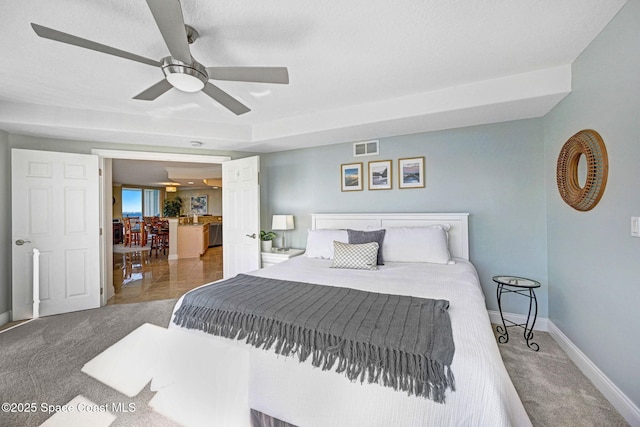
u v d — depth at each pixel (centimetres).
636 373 147
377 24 162
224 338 147
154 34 169
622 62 152
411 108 262
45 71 211
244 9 147
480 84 236
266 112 305
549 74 215
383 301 162
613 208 164
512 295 283
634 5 142
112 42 176
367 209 351
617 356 163
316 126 308
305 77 226
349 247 265
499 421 92
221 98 201
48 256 305
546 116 261
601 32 170
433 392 102
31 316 297
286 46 183
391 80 232
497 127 287
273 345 133
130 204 1034
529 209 276
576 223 211
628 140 150
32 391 176
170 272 524
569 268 223
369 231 295
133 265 591
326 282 211
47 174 305
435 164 314
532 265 276
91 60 197
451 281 207
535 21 161
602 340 177
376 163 344
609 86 164
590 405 166
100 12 149
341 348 120
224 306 160
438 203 314
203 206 1114
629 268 152
